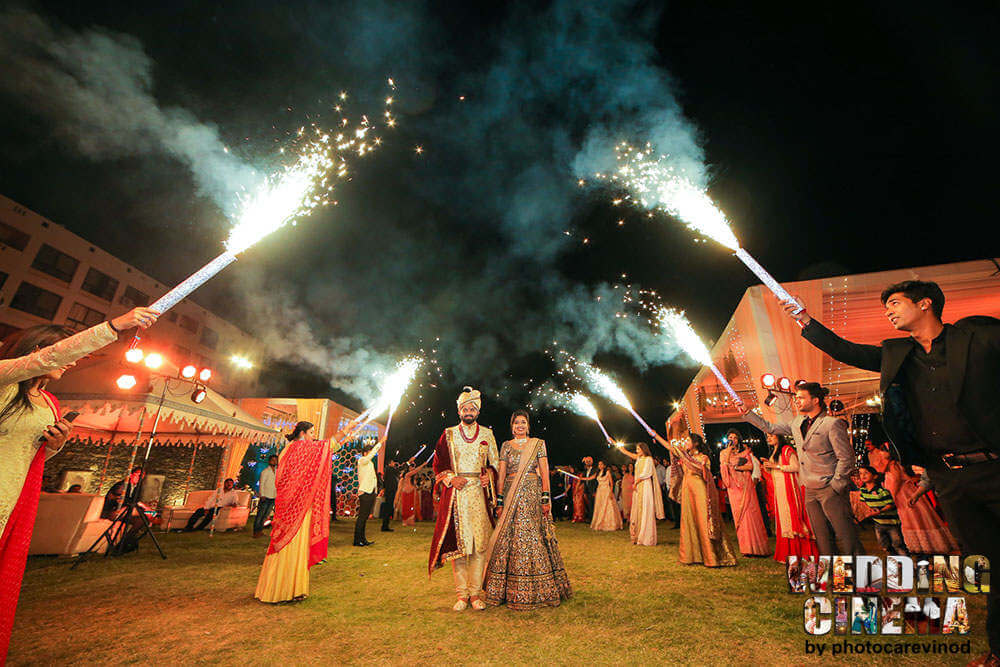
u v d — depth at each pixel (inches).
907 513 197.8
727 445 296.4
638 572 218.1
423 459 1033.5
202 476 542.3
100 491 485.4
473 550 162.4
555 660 111.2
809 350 272.8
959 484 85.3
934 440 88.4
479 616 148.5
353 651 119.0
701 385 518.3
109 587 191.5
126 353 296.5
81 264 970.7
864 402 362.6
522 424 180.4
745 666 104.7
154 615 151.8
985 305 263.9
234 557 270.7
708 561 227.6
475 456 173.5
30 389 89.3
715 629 130.1
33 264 901.8
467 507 166.4
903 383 92.4
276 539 172.1
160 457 523.5
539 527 166.6
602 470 476.4
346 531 436.5
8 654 117.3
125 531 281.1
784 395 237.9
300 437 190.7
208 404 358.3
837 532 150.9
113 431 453.7
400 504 573.0
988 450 82.0
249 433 401.1
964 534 86.9
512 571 160.2
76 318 965.8
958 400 83.0
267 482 375.2
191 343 1118.4
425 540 366.3
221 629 137.3
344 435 216.1
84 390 298.2
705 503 238.2
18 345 91.7
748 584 186.2
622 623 138.2
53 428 92.0
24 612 155.4
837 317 279.9
